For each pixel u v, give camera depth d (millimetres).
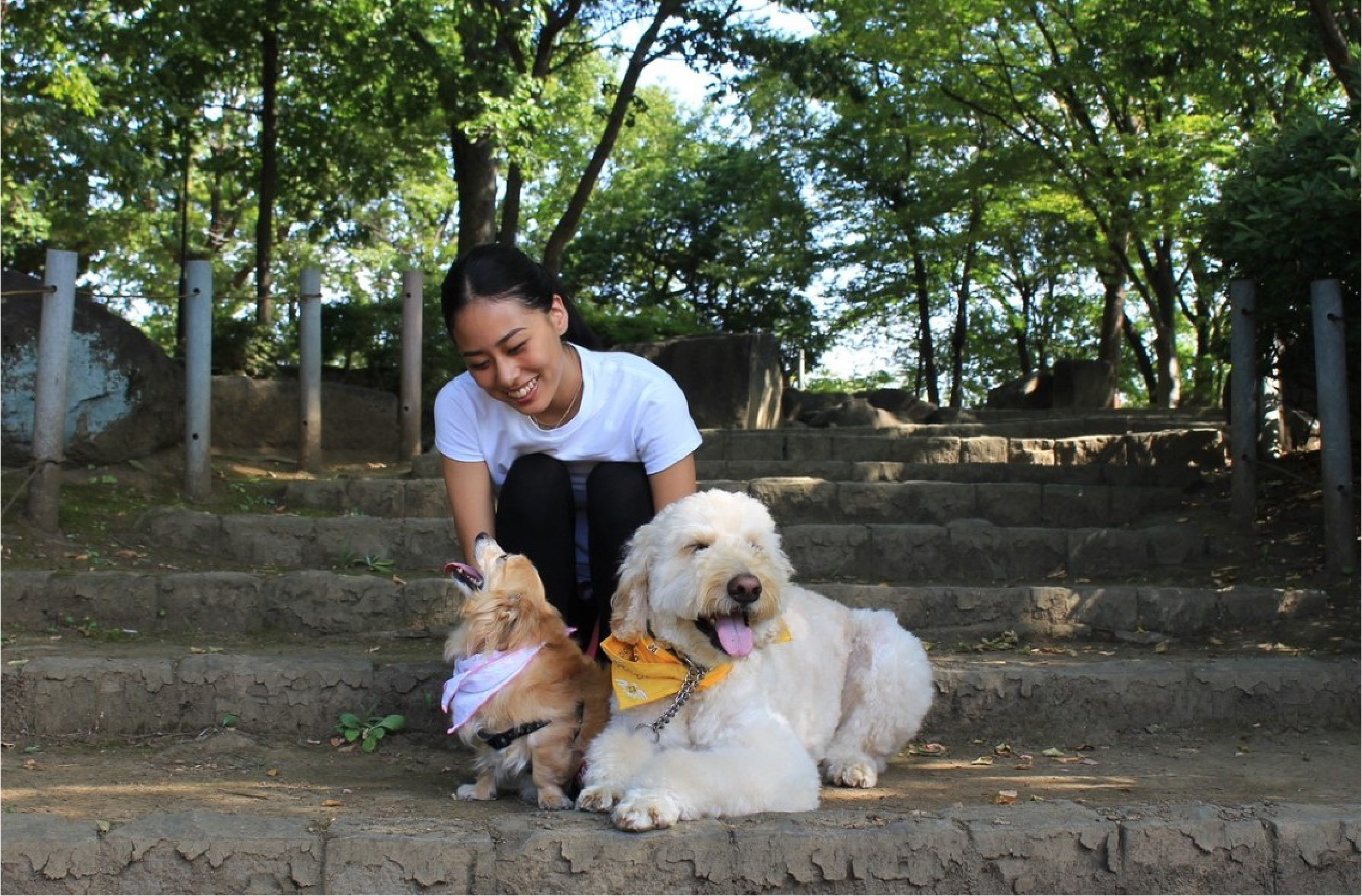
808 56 13336
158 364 6789
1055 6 13797
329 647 4594
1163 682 4109
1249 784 3375
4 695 3846
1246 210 6043
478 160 12625
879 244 22562
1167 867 2746
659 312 21000
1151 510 6746
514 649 2949
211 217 20078
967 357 29484
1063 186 15297
